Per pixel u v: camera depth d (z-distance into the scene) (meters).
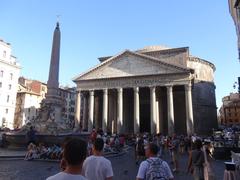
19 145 23.33
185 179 12.98
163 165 4.98
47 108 24.38
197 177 8.02
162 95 60.31
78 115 56.41
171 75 51.03
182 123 58.75
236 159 11.67
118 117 52.75
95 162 4.59
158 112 57.12
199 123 66.62
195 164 8.16
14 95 62.41
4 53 60.00
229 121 113.56
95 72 57.16
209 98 72.06
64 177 2.81
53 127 23.84
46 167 15.27
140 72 53.53
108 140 28.44
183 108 59.38
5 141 24.50
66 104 87.81
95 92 60.31
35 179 11.61
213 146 23.59
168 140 27.72
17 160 18.00
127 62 55.16
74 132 25.08
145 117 61.44
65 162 3.03
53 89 24.86
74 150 2.95
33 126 23.03
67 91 88.44
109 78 55.19
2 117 58.50
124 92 61.62
